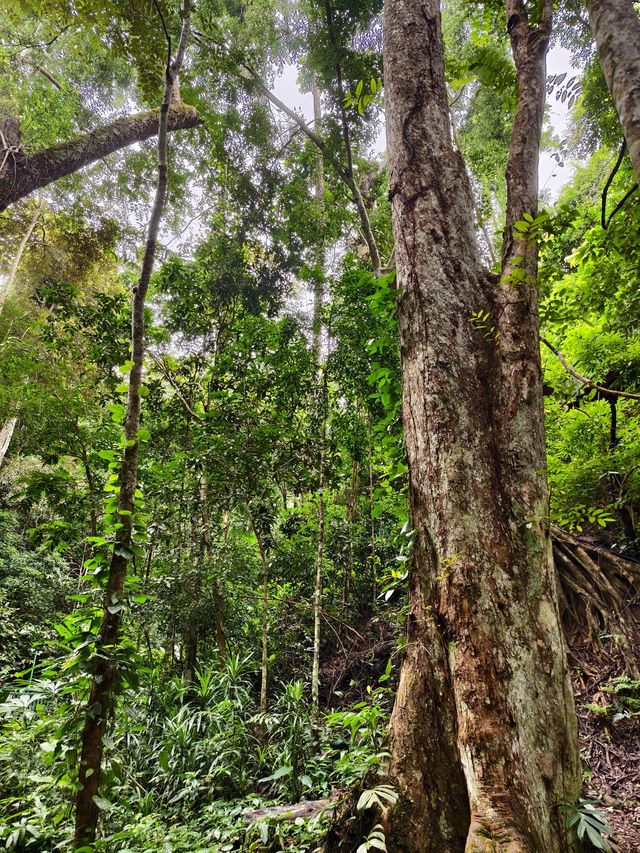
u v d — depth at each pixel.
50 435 6.12
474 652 1.94
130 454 2.72
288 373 5.80
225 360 5.97
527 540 2.10
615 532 5.02
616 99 1.86
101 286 11.90
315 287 6.53
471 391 2.45
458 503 2.23
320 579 5.52
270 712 4.88
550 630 1.95
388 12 3.50
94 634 2.44
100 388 7.34
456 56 8.12
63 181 9.76
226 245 7.57
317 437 5.91
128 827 3.08
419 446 2.49
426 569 2.32
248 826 3.11
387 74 3.35
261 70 8.32
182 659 5.95
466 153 10.09
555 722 1.81
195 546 6.17
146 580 5.38
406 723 2.18
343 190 7.89
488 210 10.07
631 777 3.06
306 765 3.97
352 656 5.96
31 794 3.07
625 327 3.75
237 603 6.14
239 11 8.14
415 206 2.91
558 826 1.67
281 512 7.00
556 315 3.60
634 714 3.46
